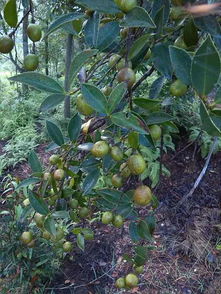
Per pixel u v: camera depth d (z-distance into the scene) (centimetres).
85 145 72
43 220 79
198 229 239
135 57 63
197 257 221
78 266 215
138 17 49
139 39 55
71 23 69
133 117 53
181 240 232
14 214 183
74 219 87
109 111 52
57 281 205
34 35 58
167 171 268
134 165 58
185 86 55
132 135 58
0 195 264
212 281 206
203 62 43
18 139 334
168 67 60
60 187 78
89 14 64
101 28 63
